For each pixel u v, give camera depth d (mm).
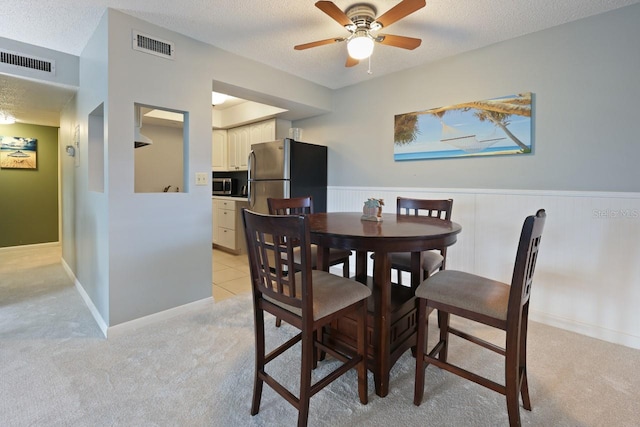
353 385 1693
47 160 5062
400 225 1844
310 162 3822
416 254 1934
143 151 4590
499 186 2668
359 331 1533
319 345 1735
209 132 2699
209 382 1699
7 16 2205
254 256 1467
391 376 1776
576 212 2293
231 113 4770
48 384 1656
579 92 2270
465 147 2828
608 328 2197
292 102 3455
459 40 2582
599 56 2188
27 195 4914
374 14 2129
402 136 3242
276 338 2199
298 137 4082
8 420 1403
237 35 2521
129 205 2266
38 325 2350
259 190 3928
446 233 1589
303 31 2467
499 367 1851
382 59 2969
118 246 2227
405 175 3268
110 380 1701
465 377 1409
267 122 4445
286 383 1704
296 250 2402
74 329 2289
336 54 2883
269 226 1334
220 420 1427
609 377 1760
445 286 1511
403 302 1866
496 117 2643
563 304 2379
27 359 1891
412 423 1417
